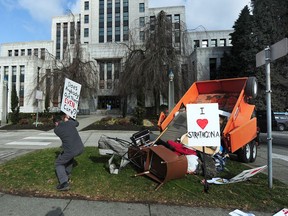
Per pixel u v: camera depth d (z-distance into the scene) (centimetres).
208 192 492
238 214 402
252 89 801
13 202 443
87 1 7012
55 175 591
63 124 527
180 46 2241
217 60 4256
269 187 529
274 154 1006
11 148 1075
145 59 2186
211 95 941
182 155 577
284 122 2547
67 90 731
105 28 6625
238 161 823
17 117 2180
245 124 757
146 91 2262
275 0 3453
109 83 4366
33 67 5125
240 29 3700
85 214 399
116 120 2167
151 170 578
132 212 407
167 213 404
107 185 523
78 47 3050
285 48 478
